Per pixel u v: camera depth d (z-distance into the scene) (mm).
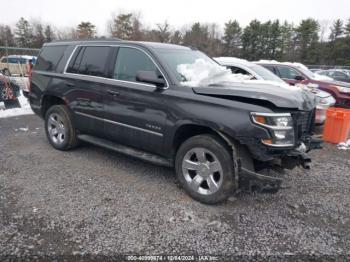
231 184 3424
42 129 6949
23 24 54375
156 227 3129
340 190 4223
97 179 4246
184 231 3080
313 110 3928
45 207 3439
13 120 7852
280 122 3207
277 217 3424
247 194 3947
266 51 56594
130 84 4168
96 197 3715
